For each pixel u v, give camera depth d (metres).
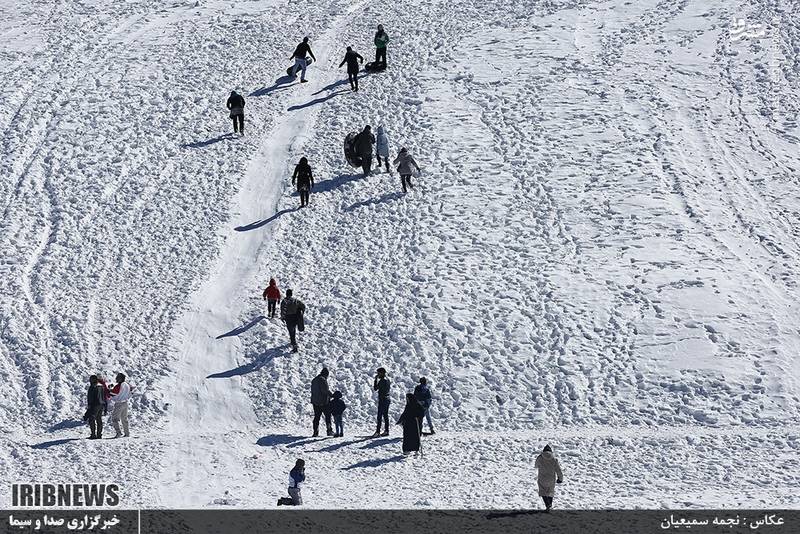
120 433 61.78
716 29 110.00
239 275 77.56
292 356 69.12
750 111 96.12
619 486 52.19
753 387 64.12
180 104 100.00
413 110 97.56
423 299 73.38
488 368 67.25
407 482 53.06
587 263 76.50
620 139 91.94
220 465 56.56
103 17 119.25
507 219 82.00
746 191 85.19
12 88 101.38
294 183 87.62
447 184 86.56
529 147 91.12
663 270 75.31
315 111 98.69
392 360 68.38
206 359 69.50
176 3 123.31
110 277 77.38
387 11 119.50
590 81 101.25
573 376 66.25
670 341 68.38
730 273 74.88
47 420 64.06
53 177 88.50
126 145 93.06
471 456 57.62
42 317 72.88
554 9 116.88
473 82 101.81
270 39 113.12
